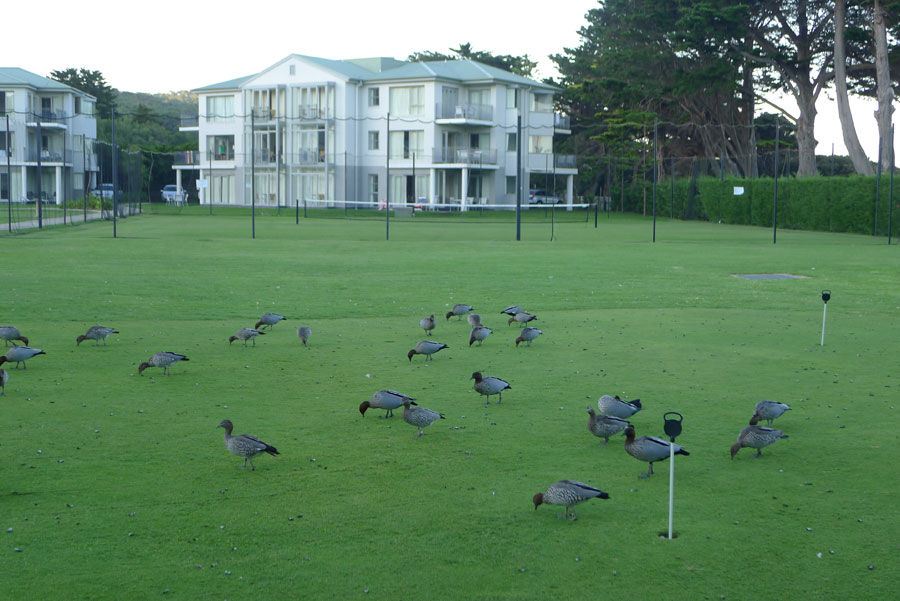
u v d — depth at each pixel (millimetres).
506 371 17203
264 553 8961
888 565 8797
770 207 74812
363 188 97500
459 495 10578
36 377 16172
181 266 34875
